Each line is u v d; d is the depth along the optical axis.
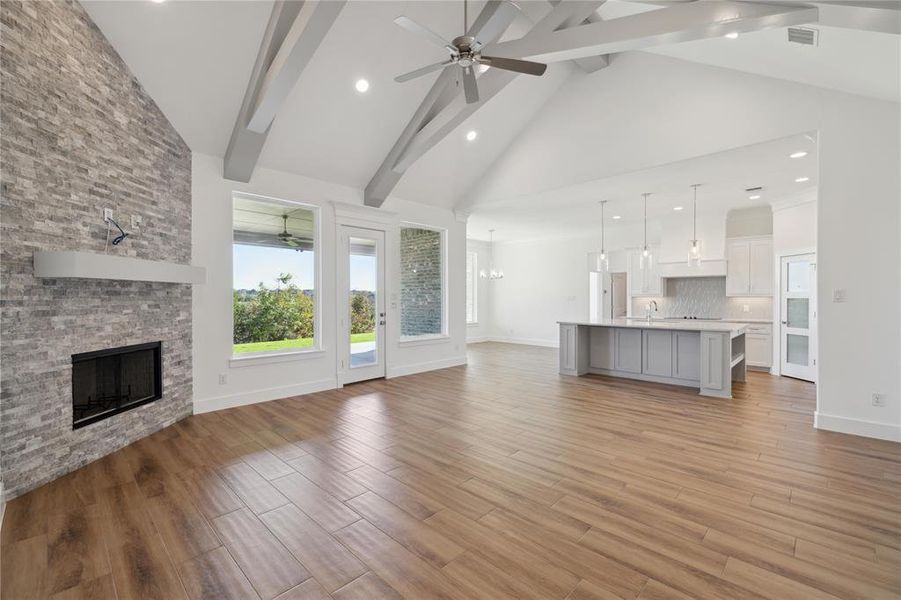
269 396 4.75
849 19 2.24
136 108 3.49
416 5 3.85
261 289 4.88
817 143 3.70
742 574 1.83
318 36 2.81
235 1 3.29
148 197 3.62
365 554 1.99
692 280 7.93
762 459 3.07
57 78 2.81
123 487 2.66
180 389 4.02
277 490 2.62
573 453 3.21
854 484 2.66
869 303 3.50
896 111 3.36
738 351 5.86
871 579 1.79
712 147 4.22
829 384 3.69
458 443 3.43
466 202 6.84
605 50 2.98
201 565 1.91
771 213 6.90
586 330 6.44
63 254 2.60
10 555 1.97
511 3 2.55
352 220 5.54
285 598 1.71
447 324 7.05
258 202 4.83
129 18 3.15
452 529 2.19
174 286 3.93
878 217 3.44
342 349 5.47
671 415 4.20
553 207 6.92
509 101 5.38
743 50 3.30
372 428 3.81
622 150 4.91
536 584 1.78
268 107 3.48
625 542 2.07
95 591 1.74
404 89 4.63
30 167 2.64
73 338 2.93
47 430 2.73
